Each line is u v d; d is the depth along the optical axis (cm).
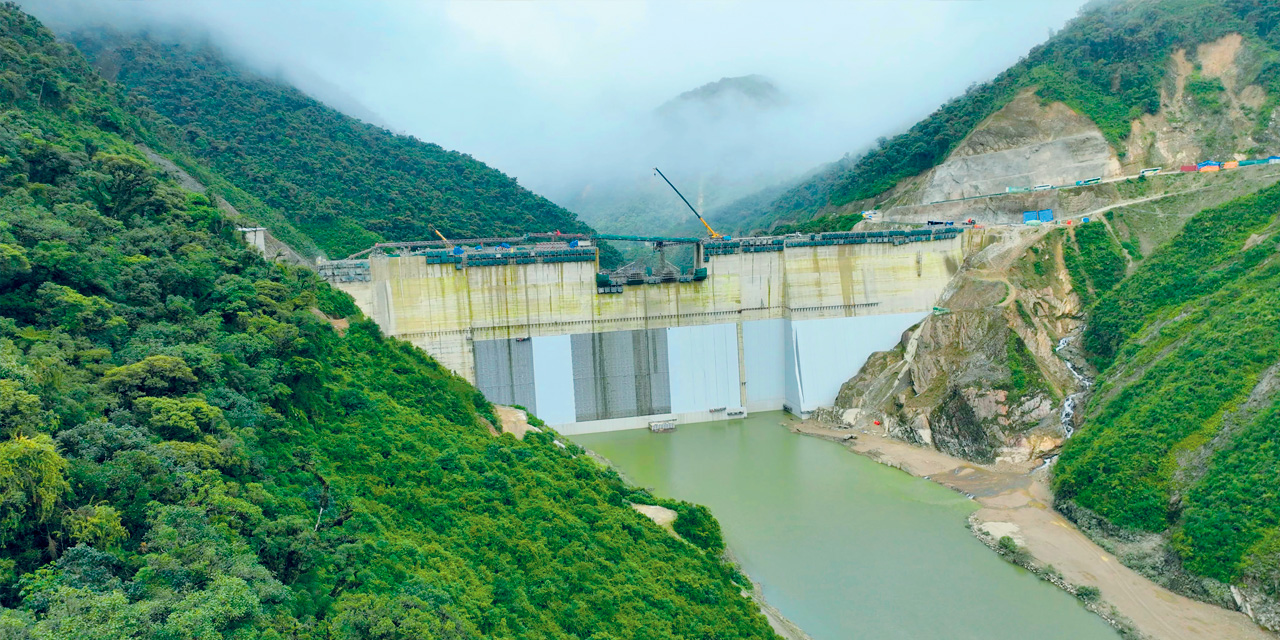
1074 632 7844
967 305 14688
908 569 9138
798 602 8475
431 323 14112
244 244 10238
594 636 6341
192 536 4434
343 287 13562
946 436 12744
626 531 8350
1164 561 8550
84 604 3581
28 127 10019
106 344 6319
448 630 5075
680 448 13738
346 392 8419
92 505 4300
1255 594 7650
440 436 8675
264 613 4219
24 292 6350
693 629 7006
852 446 13488
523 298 14550
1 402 4362
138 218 8825
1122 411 10575
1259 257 11581
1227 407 9325
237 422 6228
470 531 7181
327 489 6612
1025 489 10994
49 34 14338
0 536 3862
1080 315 14062
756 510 10844
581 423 14875
